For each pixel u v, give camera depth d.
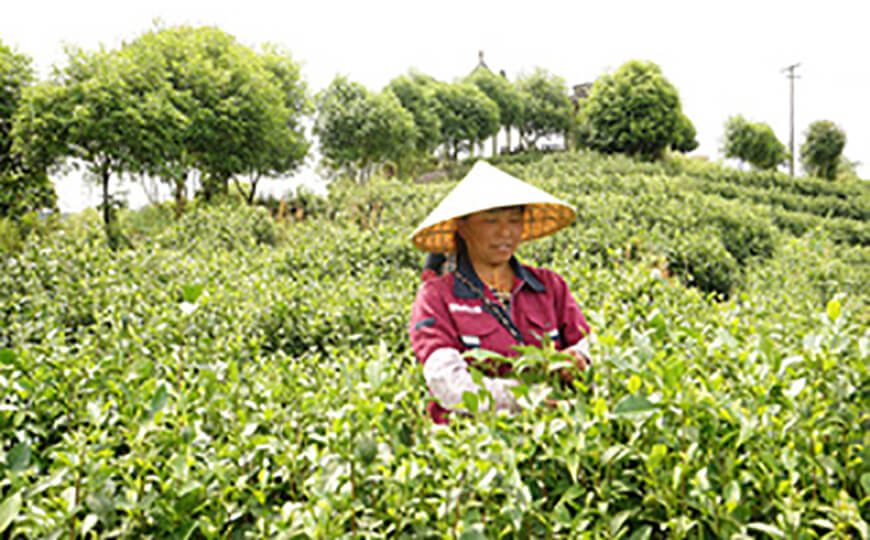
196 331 3.76
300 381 2.25
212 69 16.09
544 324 2.12
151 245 7.66
